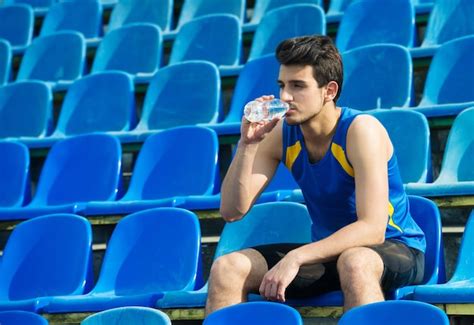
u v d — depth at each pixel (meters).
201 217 8.81
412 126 8.57
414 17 11.61
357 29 11.80
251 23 13.14
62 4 14.66
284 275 6.19
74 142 10.46
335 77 6.59
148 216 8.31
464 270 7.08
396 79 10.12
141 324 6.34
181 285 7.91
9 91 12.28
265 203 7.76
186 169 9.71
